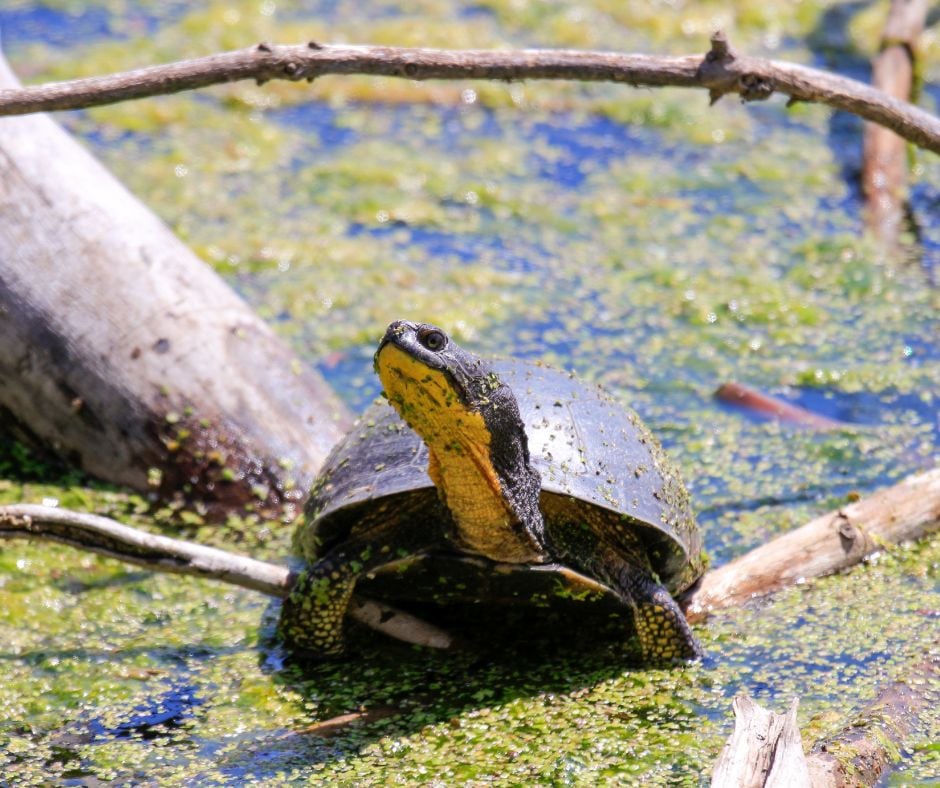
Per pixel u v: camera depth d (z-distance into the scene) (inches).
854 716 286.5
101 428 417.1
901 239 612.7
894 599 342.6
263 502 410.0
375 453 327.0
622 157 707.4
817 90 358.0
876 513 365.7
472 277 571.5
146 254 430.9
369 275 568.1
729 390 476.1
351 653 330.6
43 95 312.7
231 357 426.3
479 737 289.3
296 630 319.9
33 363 417.4
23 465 426.3
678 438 451.2
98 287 419.8
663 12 870.4
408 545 310.7
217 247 583.2
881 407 471.2
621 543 319.6
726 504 410.6
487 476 288.8
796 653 319.9
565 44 810.8
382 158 693.3
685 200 655.8
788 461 435.8
